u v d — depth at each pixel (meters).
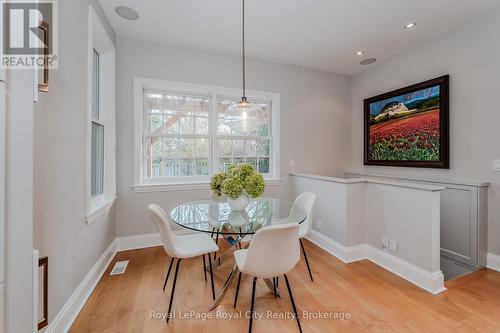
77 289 1.72
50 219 1.40
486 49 2.38
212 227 1.68
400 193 2.23
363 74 3.92
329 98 4.01
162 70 3.00
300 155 3.81
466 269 2.49
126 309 1.74
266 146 3.71
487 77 2.38
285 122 3.71
